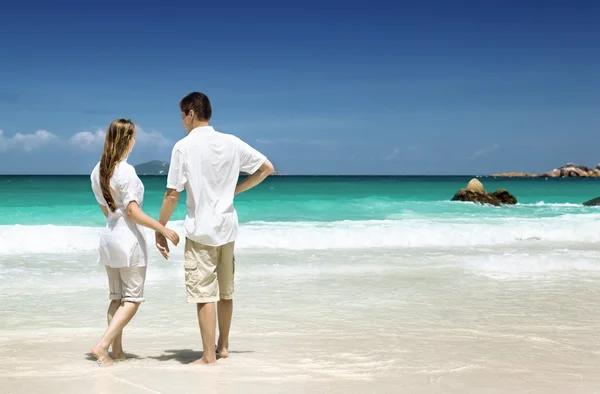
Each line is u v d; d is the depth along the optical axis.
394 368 3.68
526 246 11.53
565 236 12.95
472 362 3.87
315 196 28.12
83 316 5.61
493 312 5.85
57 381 3.26
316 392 3.10
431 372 3.58
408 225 14.01
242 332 4.89
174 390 3.08
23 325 5.18
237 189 3.90
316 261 9.16
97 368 3.60
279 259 9.34
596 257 9.55
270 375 3.45
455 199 26.34
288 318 5.50
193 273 3.73
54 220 15.70
